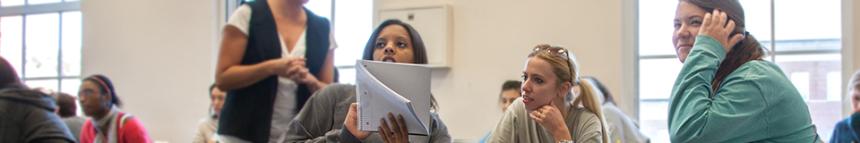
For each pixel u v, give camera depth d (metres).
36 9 5.85
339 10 4.94
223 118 2.76
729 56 1.76
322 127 2.10
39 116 2.71
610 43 4.26
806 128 1.73
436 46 4.45
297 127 2.11
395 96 1.74
